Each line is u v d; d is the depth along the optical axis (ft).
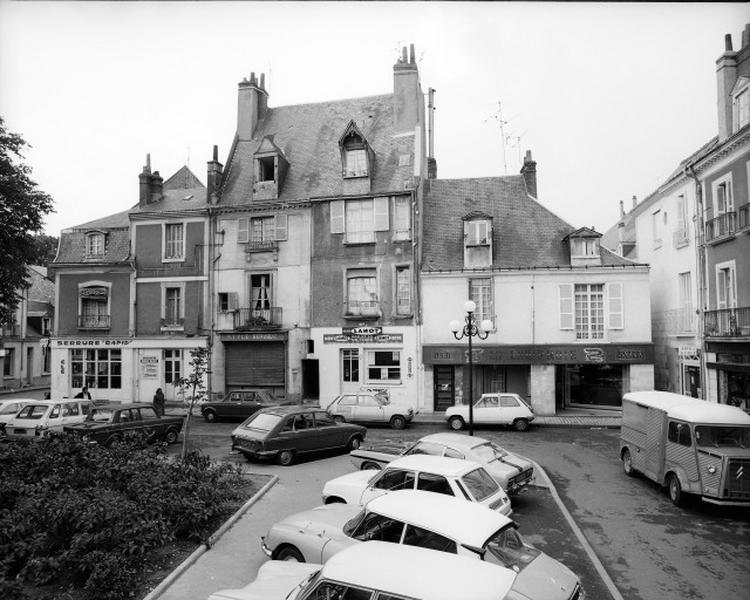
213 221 97.91
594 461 55.72
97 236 103.35
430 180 103.35
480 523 21.31
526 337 85.56
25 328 150.30
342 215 92.38
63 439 40.81
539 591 18.48
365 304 91.20
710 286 73.82
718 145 68.85
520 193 97.50
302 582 19.98
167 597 24.98
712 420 39.88
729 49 70.28
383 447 46.06
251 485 43.50
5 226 72.69
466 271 86.84
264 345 94.43
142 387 98.68
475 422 73.61
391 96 106.01
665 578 28.48
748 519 37.99
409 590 15.58
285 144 104.17
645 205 98.37
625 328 84.33
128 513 28.35
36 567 24.76
